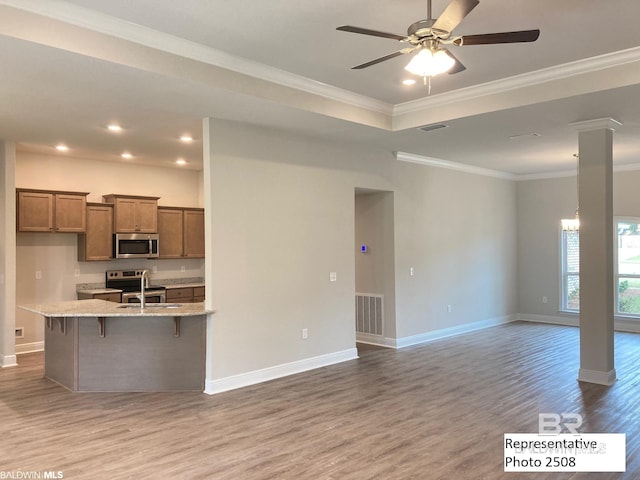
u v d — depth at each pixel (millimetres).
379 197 7422
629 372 5781
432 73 2959
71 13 3289
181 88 4078
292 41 3852
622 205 8594
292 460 3416
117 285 7633
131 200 7457
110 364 5055
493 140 6391
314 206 6043
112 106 4578
